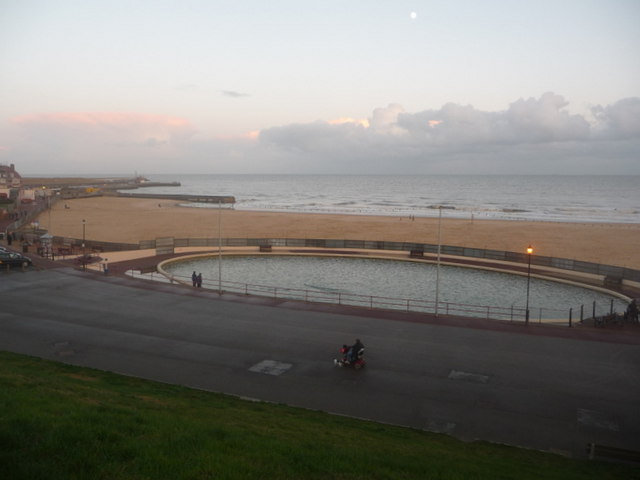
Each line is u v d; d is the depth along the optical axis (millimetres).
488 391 19250
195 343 24125
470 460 12273
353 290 41500
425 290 41906
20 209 97125
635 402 18562
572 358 23062
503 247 66375
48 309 29406
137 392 15945
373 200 187750
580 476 11953
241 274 47219
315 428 13734
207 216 101688
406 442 13531
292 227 84812
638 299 37344
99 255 49625
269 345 24109
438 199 194875
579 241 71062
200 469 8680
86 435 9531
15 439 9016
